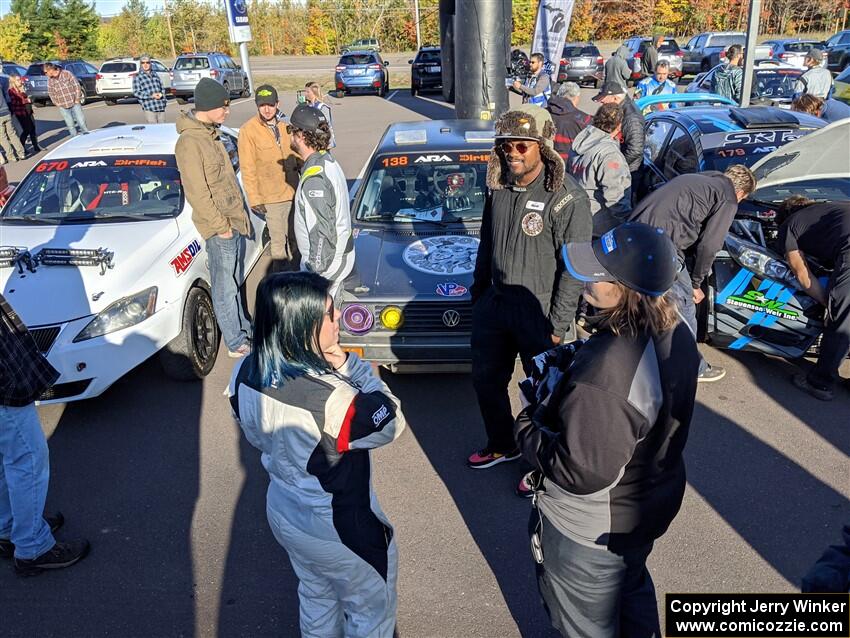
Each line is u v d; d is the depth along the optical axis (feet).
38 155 48.24
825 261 14.89
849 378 15.53
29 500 10.19
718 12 128.57
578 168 18.90
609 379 6.01
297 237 13.91
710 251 13.71
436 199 16.92
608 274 6.09
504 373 11.96
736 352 17.31
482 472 12.82
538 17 40.37
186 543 11.23
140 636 9.44
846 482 12.17
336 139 48.93
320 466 6.63
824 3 123.34
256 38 160.45
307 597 7.75
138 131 20.45
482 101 33.30
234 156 22.85
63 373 13.66
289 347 6.44
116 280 14.64
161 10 170.91
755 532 11.00
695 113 22.74
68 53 158.92
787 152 17.20
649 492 6.61
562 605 7.37
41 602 10.11
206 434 14.39
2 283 14.47
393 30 158.51
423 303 13.64
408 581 10.23
